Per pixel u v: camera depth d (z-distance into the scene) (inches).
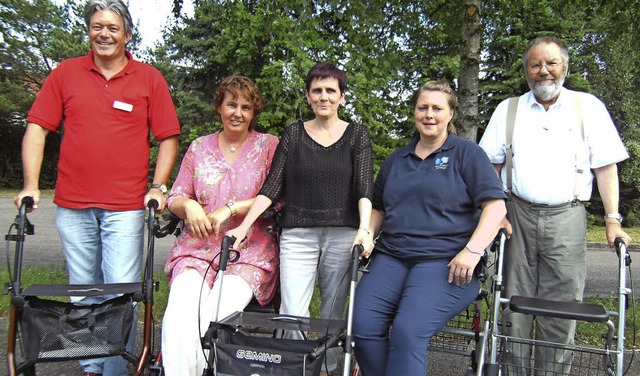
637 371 141.8
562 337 119.3
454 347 125.3
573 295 117.9
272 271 120.7
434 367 145.3
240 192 121.1
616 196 115.8
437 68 366.3
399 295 109.9
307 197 116.6
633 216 616.7
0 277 213.5
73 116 116.2
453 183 110.2
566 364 113.8
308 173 116.2
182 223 125.1
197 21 610.5
